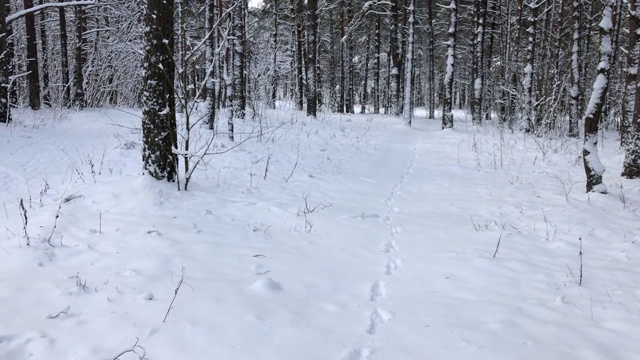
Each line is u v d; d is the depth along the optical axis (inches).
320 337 146.7
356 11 1290.6
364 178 405.7
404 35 1157.7
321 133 633.0
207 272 185.8
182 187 296.4
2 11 600.4
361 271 203.9
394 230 265.9
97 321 145.0
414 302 176.4
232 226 243.9
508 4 1056.2
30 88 823.1
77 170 339.9
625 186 385.7
